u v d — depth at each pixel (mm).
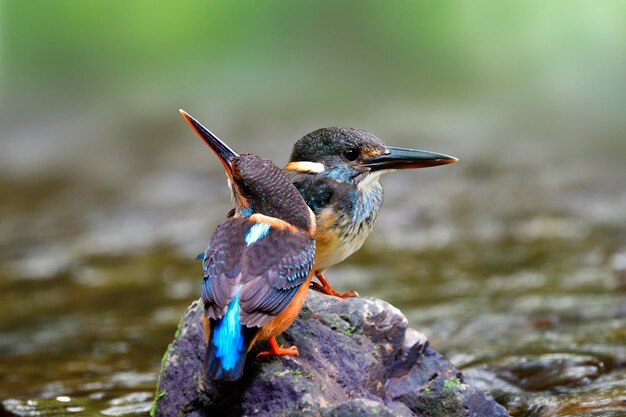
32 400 8281
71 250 15914
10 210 19062
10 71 26422
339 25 27828
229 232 5840
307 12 28203
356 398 6008
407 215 16766
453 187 18438
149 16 28312
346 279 12953
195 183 19938
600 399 7449
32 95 25391
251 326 5387
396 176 19016
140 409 7910
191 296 12633
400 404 6422
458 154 20734
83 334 11016
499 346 9375
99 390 8617
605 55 25500
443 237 15367
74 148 22750
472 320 10523
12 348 10516
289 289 5656
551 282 12125
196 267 14344
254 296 5492
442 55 26750
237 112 24250
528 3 26938
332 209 7402
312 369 6129
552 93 24125
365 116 23781
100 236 16797
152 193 19516
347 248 7543
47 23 27672
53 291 13352
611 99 23562
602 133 21469
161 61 27234
